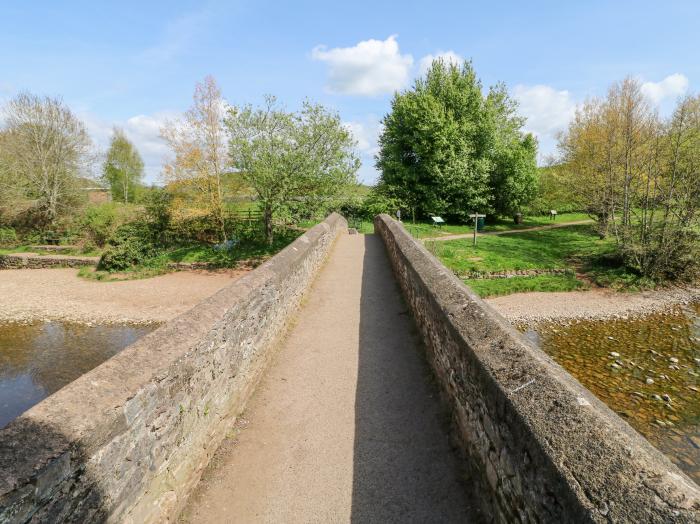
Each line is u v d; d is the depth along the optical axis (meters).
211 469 3.59
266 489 3.35
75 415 2.18
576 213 39.22
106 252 22.53
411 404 4.53
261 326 5.29
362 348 6.04
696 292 15.75
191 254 23.97
